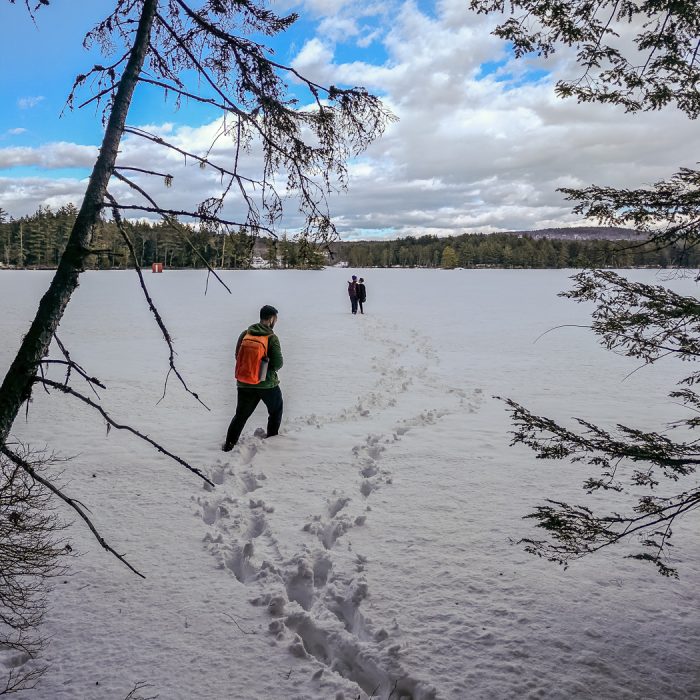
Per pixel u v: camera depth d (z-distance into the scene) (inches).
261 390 259.6
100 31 98.3
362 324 841.5
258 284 2121.1
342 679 108.3
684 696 103.9
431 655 114.6
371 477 224.4
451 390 402.3
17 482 98.0
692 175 96.2
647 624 124.6
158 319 88.6
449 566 151.5
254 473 226.7
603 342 108.5
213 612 129.8
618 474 226.7
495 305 1206.3
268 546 165.0
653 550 160.4
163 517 182.9
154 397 369.1
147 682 106.4
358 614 130.6
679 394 116.5
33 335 79.8
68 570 145.4
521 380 438.9
